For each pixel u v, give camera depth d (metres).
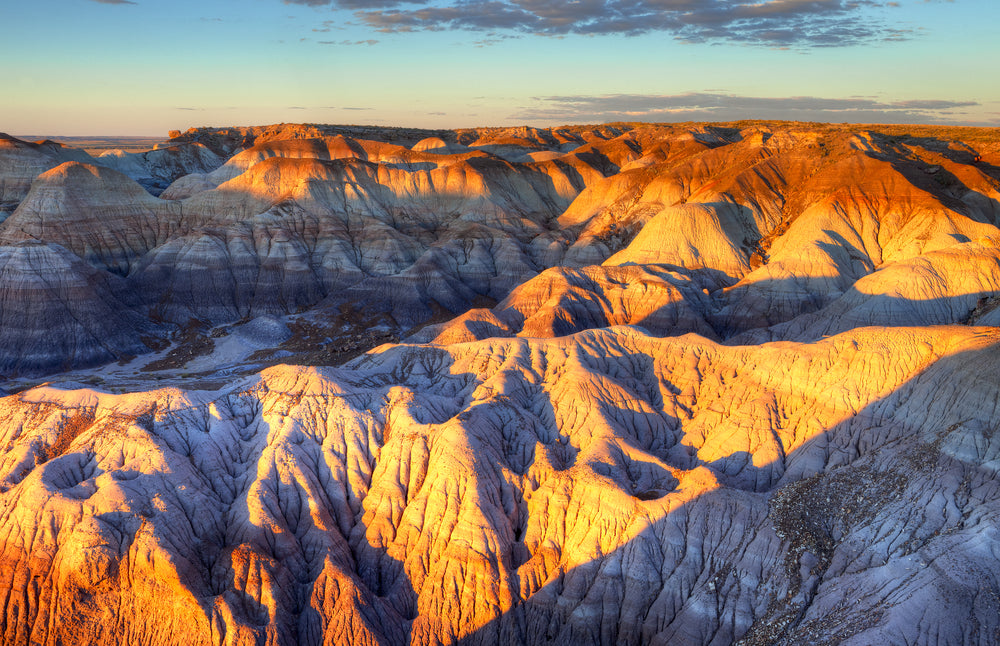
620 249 131.75
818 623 38.31
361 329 108.50
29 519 44.28
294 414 53.91
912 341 53.66
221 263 121.12
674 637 41.03
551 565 45.34
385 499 48.94
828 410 52.66
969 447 44.12
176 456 49.00
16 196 154.38
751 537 43.38
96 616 41.81
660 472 49.88
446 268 125.88
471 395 59.66
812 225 111.31
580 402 56.72
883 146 133.38
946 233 101.12
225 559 44.00
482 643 43.06
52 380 89.44
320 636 42.06
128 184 137.38
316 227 135.75
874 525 42.47
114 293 112.88
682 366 62.19
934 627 34.84
